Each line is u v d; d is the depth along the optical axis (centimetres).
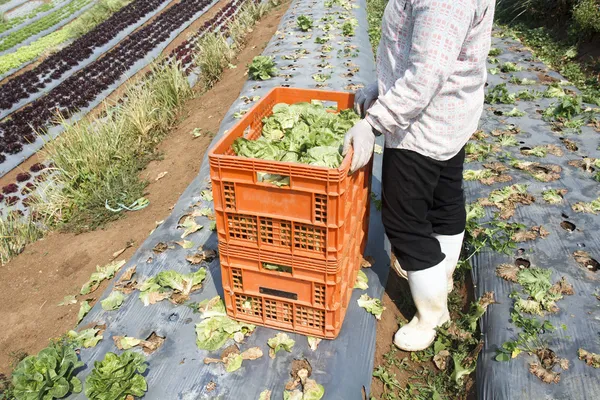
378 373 284
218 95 775
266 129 296
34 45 1599
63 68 1207
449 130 237
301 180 218
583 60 773
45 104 980
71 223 500
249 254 252
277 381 257
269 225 238
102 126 617
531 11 963
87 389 244
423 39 205
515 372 264
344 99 327
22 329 363
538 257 343
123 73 1113
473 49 222
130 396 250
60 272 428
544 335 282
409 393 279
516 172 443
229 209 240
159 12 1695
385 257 364
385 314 325
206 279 332
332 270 240
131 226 480
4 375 322
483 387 267
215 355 273
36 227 504
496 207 400
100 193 531
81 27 1636
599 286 312
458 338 298
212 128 660
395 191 254
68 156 564
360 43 810
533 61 756
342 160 234
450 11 201
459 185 277
